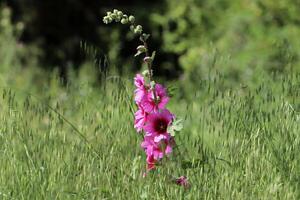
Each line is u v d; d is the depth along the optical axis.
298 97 6.68
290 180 6.14
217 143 6.59
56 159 6.62
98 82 12.48
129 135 6.79
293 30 17.88
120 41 22.48
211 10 21.33
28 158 6.66
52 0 23.45
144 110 6.51
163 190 6.12
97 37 23.34
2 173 6.55
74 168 6.52
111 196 6.22
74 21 23.77
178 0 22.36
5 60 19.36
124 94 6.92
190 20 21.69
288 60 7.82
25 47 21.39
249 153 6.35
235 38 18.47
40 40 23.27
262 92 6.84
